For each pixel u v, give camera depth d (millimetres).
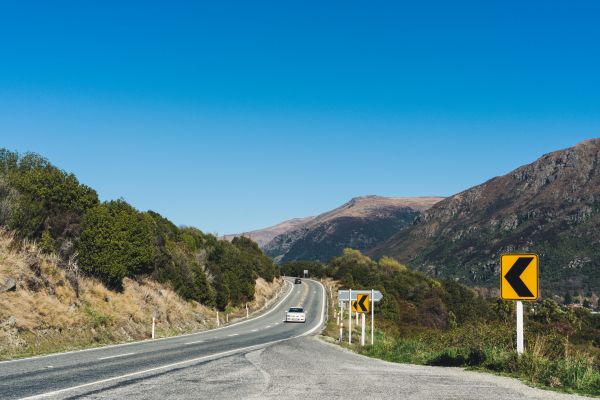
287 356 16297
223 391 9039
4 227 24547
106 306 27641
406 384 9930
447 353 15359
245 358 15281
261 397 8414
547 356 12453
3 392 8891
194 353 17062
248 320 50094
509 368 11930
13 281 21609
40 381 10258
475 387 9555
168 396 8531
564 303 199750
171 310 36156
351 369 12695
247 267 68500
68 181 30062
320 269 143125
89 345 21953
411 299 94875
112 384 9844
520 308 12094
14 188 26969
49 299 22969
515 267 11703
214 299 48844
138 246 32969
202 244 62531
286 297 83812
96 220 29469
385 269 123000
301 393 8820
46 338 20438
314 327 43625
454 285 113812
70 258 27844
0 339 18281
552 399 8438
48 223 27703
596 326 79500
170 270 41594
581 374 10297
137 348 19375
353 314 62781
